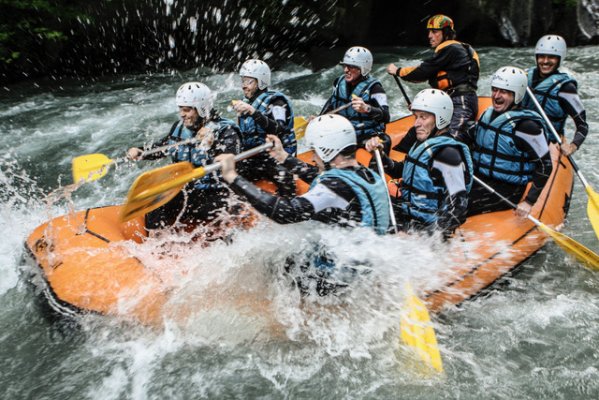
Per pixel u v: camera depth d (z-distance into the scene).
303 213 2.89
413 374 3.12
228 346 3.22
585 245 4.64
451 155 3.41
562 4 13.22
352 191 2.99
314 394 3.03
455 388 3.05
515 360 3.26
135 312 3.22
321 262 3.21
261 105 4.84
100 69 10.88
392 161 4.26
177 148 4.08
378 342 3.23
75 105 8.77
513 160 4.11
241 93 9.53
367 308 3.28
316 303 3.26
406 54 12.05
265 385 3.07
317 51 12.24
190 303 3.27
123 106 8.70
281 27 11.91
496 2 12.48
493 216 4.14
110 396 3.04
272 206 2.90
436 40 5.71
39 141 7.23
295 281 3.29
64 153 6.84
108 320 3.23
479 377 3.13
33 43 9.95
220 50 11.75
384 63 11.07
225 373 3.14
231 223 3.97
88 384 3.11
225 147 4.00
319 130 3.00
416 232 3.56
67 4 10.35
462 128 5.45
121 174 6.20
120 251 3.60
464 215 3.44
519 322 3.57
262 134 4.73
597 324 3.57
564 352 3.32
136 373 3.16
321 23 12.08
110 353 3.27
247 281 3.39
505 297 3.76
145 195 3.25
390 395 3.02
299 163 3.94
